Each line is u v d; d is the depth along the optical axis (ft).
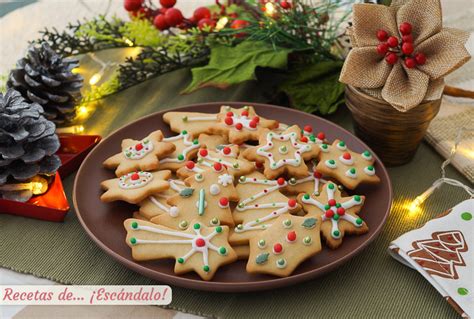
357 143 2.27
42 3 3.08
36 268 2.01
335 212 2.02
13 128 2.12
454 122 2.46
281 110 2.40
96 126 2.53
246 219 2.04
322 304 1.92
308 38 2.59
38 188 2.20
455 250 1.96
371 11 2.21
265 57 2.54
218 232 1.96
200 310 1.90
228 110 2.38
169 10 2.66
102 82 2.72
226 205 2.04
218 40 2.64
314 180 2.18
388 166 2.36
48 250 2.07
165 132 2.37
